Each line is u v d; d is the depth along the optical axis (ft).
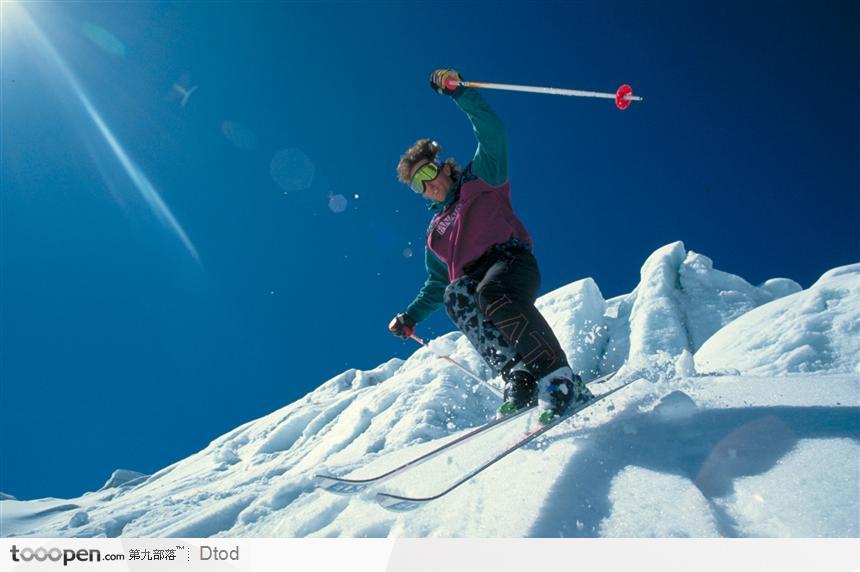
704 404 6.19
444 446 7.00
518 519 4.73
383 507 5.57
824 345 10.21
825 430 5.07
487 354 7.95
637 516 4.41
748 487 4.58
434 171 8.39
